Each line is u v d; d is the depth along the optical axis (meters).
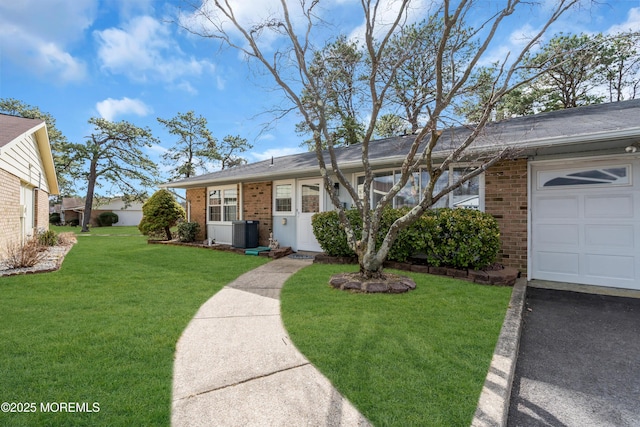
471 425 1.88
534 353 3.04
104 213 32.94
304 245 9.12
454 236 5.64
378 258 5.03
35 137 10.36
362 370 2.48
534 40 4.20
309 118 5.34
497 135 5.82
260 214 10.09
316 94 5.05
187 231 11.65
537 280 5.71
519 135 5.48
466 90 4.67
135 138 24.55
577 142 4.67
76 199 38.50
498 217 5.99
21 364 2.51
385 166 7.41
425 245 5.93
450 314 3.69
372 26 4.57
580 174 5.47
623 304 4.43
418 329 3.26
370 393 2.19
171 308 3.99
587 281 5.41
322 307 4.00
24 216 9.24
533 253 5.83
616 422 2.07
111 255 8.77
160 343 2.95
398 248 6.32
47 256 8.00
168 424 1.88
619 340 3.30
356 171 8.05
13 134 7.42
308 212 9.08
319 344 2.94
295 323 3.47
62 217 36.84
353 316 3.65
